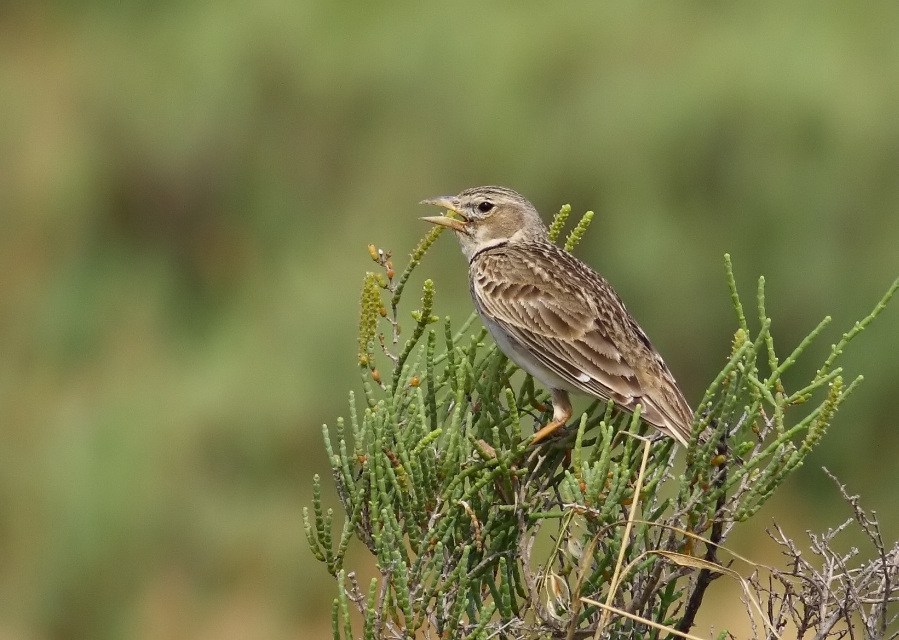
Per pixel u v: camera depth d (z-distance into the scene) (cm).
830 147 1838
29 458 1695
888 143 1847
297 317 1756
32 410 1803
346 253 1836
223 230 1995
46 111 2106
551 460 647
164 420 1705
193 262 1988
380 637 559
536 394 720
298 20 1966
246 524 1642
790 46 1864
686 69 1859
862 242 1838
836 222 1838
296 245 1930
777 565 1480
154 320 1942
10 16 2258
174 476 1662
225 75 1981
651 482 558
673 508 578
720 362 1834
